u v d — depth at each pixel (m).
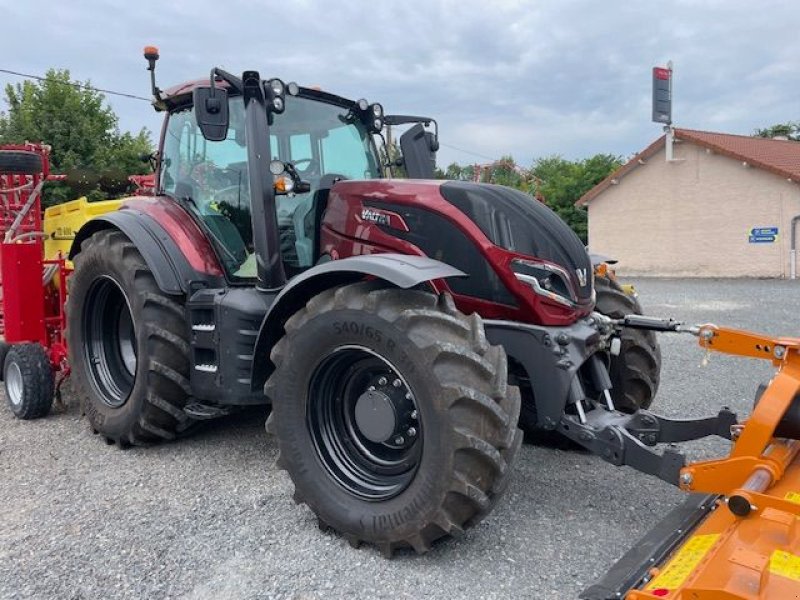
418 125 4.99
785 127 48.97
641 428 3.28
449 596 2.70
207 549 3.11
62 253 5.83
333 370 3.23
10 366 5.37
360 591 2.75
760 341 2.79
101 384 4.72
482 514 2.83
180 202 4.51
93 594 2.77
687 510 2.84
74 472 4.11
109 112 21.55
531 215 3.54
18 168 5.88
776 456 2.58
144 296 4.17
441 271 3.02
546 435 4.43
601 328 3.46
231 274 4.23
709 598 1.82
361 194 3.88
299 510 3.51
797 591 1.84
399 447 3.14
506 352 3.37
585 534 3.20
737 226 20.52
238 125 4.21
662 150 21.75
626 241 23.14
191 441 4.64
